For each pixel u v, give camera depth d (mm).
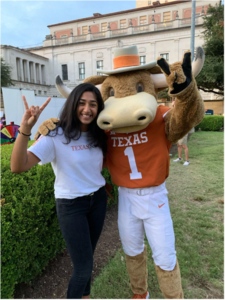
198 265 2365
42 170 2287
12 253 1781
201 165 6320
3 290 1720
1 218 1707
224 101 25172
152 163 1697
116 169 1813
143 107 1471
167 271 1615
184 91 1383
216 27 18016
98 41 34656
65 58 37188
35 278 2211
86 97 1528
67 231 1542
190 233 2977
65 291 2086
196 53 1548
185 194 4355
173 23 31234
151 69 1797
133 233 1769
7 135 5660
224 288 2078
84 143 1616
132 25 34219
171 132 1667
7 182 1894
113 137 1811
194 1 9922
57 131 1551
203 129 16500
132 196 1729
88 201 1597
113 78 1747
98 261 2500
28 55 35531
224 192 4359
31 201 1979
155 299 1978
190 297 1990
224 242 2756
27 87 34688
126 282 2164
